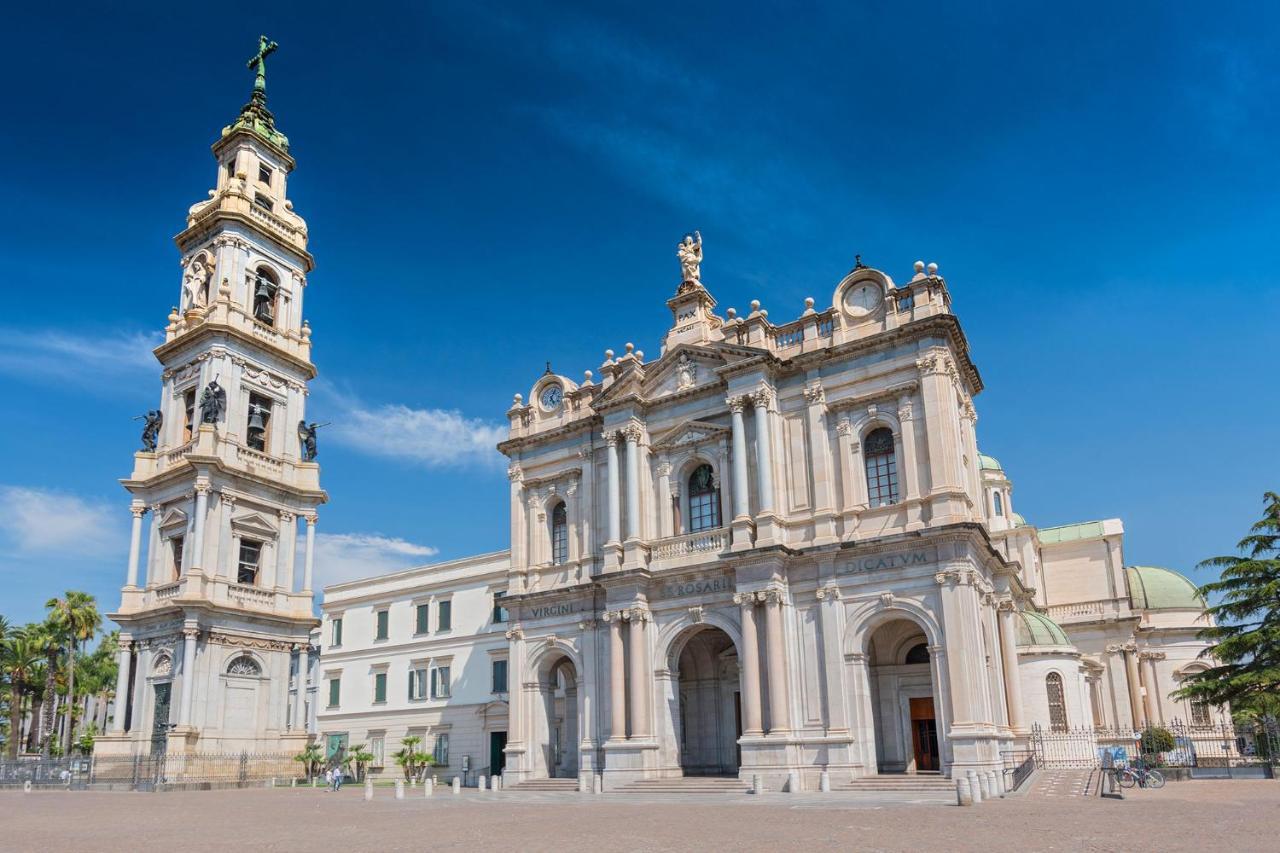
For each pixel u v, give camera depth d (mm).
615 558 50000
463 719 67375
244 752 61438
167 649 61156
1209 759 56438
